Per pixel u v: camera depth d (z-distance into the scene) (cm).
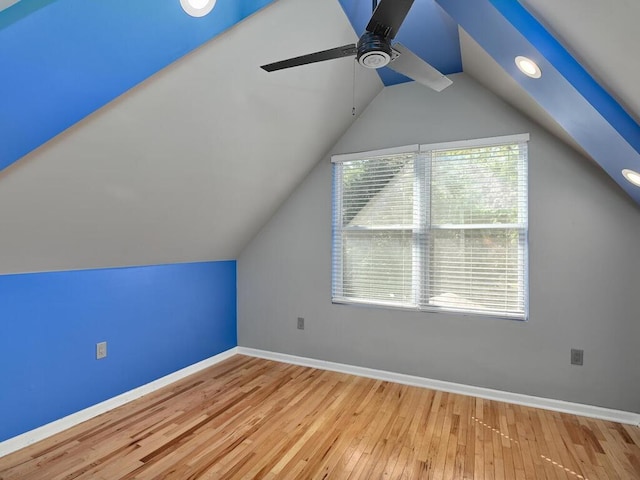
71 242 213
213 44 177
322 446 210
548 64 165
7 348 204
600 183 245
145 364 285
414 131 303
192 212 269
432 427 232
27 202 172
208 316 348
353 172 331
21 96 130
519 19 158
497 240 276
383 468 190
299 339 353
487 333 277
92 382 246
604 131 180
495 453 203
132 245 254
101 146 175
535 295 262
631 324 238
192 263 330
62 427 227
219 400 271
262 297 372
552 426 233
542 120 244
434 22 223
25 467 189
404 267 308
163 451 204
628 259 239
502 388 272
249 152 260
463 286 287
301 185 352
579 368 251
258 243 373
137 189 214
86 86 145
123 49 145
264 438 219
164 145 203
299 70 231
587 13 131
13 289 206
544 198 260
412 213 304
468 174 286
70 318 234
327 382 307
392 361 311
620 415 240
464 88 285
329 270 339
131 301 274
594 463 194
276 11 186
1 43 117
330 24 217
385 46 151
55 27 125
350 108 304
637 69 140
